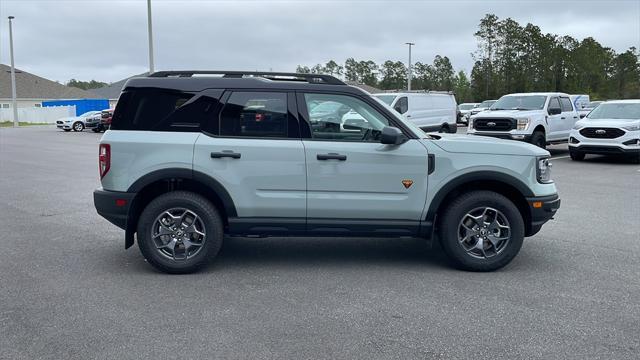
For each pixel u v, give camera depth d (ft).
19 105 216.74
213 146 18.42
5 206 30.96
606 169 48.62
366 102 18.97
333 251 21.98
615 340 13.66
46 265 19.77
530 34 235.81
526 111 56.80
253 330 14.19
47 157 59.06
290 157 18.49
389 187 18.76
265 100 18.78
